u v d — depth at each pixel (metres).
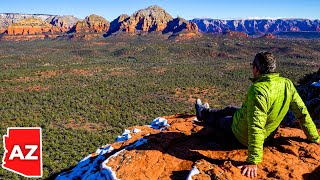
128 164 4.66
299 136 4.96
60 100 78.06
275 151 4.48
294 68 150.75
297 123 6.37
